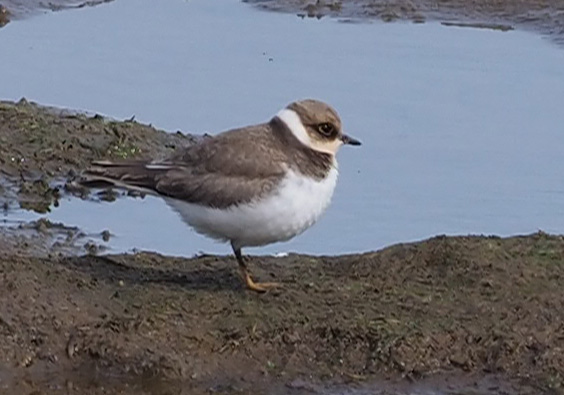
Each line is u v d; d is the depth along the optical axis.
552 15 25.36
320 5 26.22
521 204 17.56
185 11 26.17
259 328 13.31
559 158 18.92
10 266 14.21
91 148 19.23
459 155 19.05
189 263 15.02
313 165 13.48
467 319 13.63
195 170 13.45
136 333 13.22
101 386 12.75
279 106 20.81
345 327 13.32
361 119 20.23
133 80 22.16
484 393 12.82
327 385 12.82
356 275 14.67
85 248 16.00
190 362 12.95
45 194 17.97
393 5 26.08
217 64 22.84
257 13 26.00
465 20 25.38
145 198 18.02
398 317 13.62
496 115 20.41
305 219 13.48
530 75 22.20
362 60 22.98
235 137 13.49
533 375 13.03
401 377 12.95
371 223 16.98
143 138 19.73
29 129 19.41
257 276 14.62
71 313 13.43
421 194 17.86
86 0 26.89
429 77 22.08
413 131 19.84
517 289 14.25
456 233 16.66
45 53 23.45
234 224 13.39
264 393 12.72
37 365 12.95
